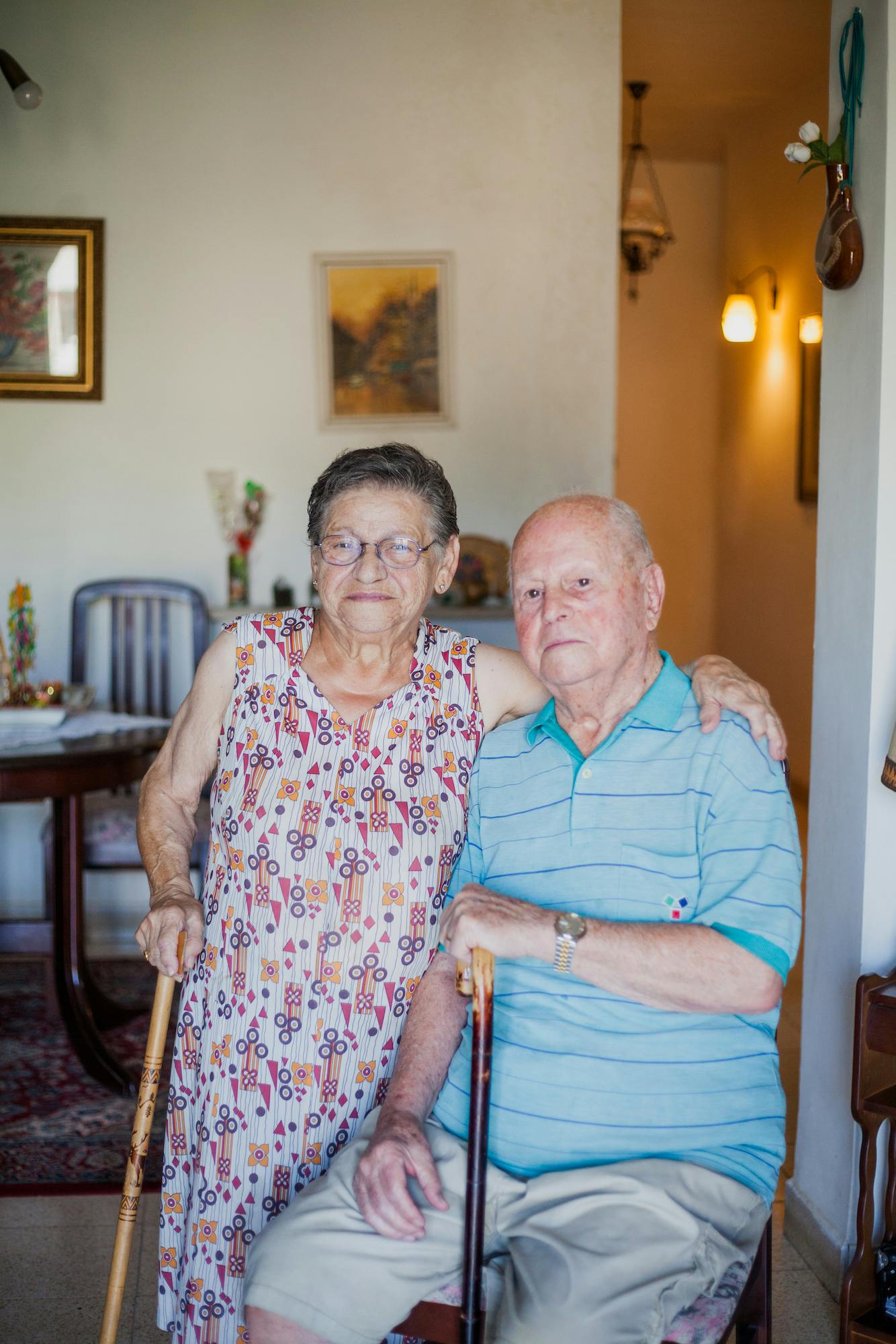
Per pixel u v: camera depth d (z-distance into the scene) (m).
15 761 2.76
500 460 4.36
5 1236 2.34
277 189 4.24
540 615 1.50
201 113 4.20
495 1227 1.38
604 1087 1.42
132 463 4.28
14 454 4.25
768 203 6.14
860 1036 1.82
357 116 4.23
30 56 4.14
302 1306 1.30
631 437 7.21
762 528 6.44
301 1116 1.53
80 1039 3.14
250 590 4.35
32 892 4.33
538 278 4.31
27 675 3.62
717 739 1.48
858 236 2.03
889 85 1.95
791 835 1.45
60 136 4.17
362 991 1.54
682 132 6.52
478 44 4.22
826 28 4.88
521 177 4.27
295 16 4.19
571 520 1.50
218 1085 1.55
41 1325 2.04
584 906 1.48
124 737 3.06
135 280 4.23
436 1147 1.45
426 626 1.71
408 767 1.60
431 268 4.29
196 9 4.16
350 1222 1.35
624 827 1.48
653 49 5.11
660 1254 1.30
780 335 6.07
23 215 4.18
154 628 4.06
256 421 4.30
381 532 1.54
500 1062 1.48
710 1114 1.42
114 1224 2.38
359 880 1.54
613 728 1.54
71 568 4.30
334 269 4.27
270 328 4.28
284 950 1.54
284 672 1.62
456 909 1.42
